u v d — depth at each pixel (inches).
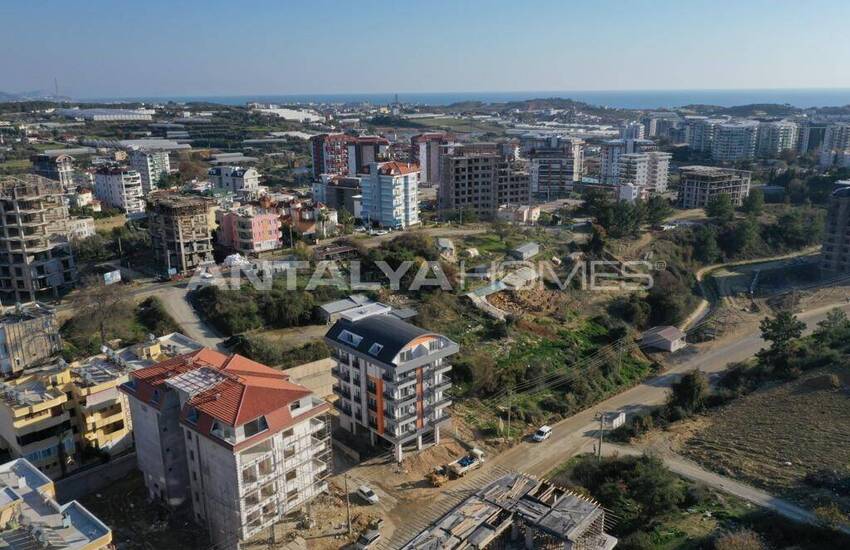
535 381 4554.6
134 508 3068.4
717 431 4050.2
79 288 5398.6
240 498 2691.9
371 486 3312.0
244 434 2679.6
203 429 2728.8
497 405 4261.8
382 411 3459.6
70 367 3481.8
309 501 3031.5
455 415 4092.0
